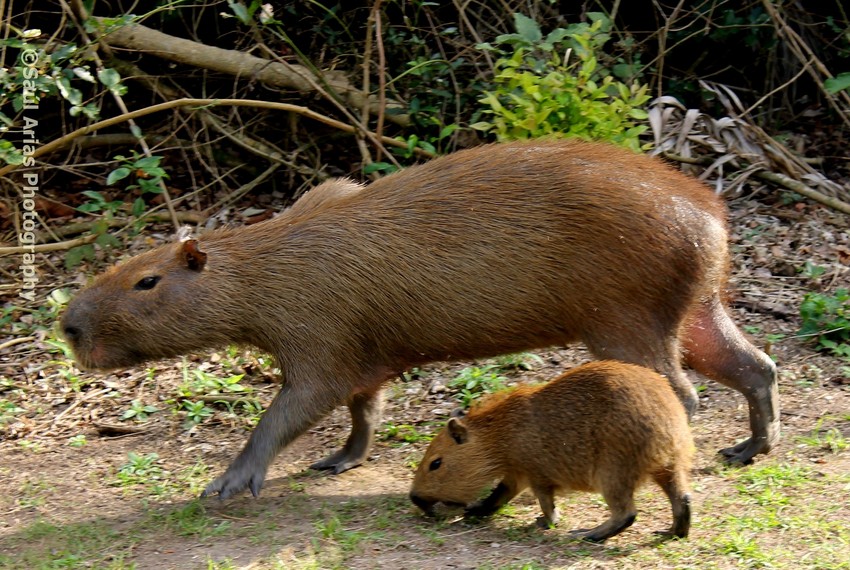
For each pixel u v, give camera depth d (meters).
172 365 10.23
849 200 12.84
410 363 7.72
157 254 7.68
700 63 15.69
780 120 15.10
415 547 6.64
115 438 9.04
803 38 15.07
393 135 14.04
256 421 9.24
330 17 13.84
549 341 7.61
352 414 8.24
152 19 14.80
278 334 7.53
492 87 13.11
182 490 7.95
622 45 13.76
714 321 7.89
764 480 7.36
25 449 8.81
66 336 7.59
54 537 7.11
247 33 13.52
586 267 7.31
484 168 7.65
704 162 13.17
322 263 7.50
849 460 7.71
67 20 13.48
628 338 7.38
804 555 6.19
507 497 7.13
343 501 7.60
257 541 6.84
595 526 6.89
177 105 11.78
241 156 14.32
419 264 7.42
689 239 7.36
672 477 6.45
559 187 7.43
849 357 9.78
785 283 11.18
